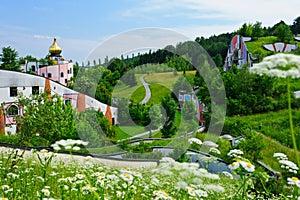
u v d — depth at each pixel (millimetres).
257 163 8516
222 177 4250
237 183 3473
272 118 14133
